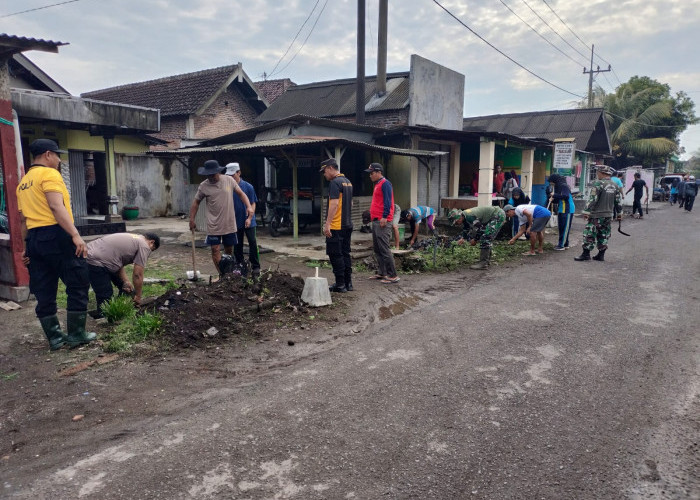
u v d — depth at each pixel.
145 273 7.98
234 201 7.37
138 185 17.91
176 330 5.00
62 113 12.01
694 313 5.90
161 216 18.66
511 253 10.63
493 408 3.54
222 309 5.46
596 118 26.20
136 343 4.82
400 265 8.89
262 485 2.70
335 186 6.76
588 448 3.04
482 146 14.32
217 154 12.47
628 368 4.25
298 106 19.83
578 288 7.24
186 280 6.89
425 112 16.59
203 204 13.60
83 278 4.79
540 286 7.42
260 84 28.55
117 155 17.17
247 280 6.17
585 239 9.66
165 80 23.05
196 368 4.37
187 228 14.66
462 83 18.36
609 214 9.48
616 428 3.27
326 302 6.22
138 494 2.62
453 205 15.41
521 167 17.80
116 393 3.88
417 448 3.04
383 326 5.53
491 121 29.42
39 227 4.55
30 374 4.25
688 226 16.55
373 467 2.85
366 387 3.90
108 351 4.69
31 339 5.09
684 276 8.09
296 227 11.66
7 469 2.89
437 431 3.24
